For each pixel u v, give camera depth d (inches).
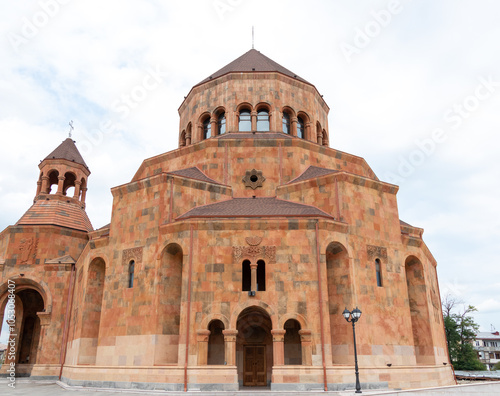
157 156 1226.0
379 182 1050.1
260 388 873.5
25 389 958.4
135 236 987.3
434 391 706.8
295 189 1060.5
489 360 4001.0
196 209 997.2
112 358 909.8
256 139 1151.6
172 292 912.9
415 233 1206.9
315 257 881.5
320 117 1400.1
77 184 1551.4
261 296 856.9
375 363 876.0
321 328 825.5
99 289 1093.1
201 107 1342.3
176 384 786.8
